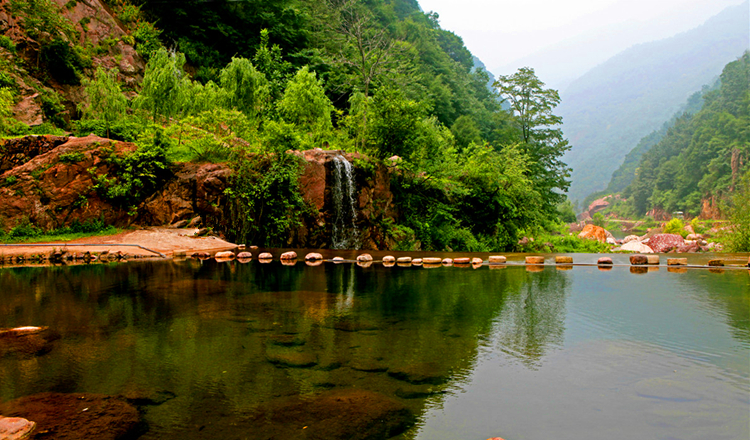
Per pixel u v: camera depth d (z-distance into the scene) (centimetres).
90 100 1833
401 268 899
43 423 217
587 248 3081
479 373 288
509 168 2492
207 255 1136
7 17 2061
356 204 1703
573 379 276
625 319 435
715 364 301
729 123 10188
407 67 4503
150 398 249
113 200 1365
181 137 1644
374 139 1995
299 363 308
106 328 405
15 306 505
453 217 2158
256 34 3716
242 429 213
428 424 217
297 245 1538
